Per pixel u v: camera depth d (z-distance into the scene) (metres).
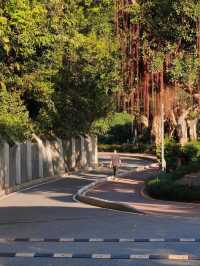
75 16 45.16
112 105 60.47
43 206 28.36
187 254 14.51
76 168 60.25
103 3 45.72
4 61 42.94
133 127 101.94
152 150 83.81
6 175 38.59
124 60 43.78
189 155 41.81
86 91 56.41
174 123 58.72
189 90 47.62
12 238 17.75
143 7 40.25
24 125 46.66
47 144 51.41
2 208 27.59
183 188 28.08
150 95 47.28
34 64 46.19
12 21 30.25
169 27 40.22
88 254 14.64
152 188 30.02
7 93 46.31
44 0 37.25
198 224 20.73
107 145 101.25
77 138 61.91
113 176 46.53
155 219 22.47
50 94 50.19
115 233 18.62
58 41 41.81
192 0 38.88
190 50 41.56
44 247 15.97
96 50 46.50
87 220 22.44
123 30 42.56
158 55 41.50
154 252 14.86
